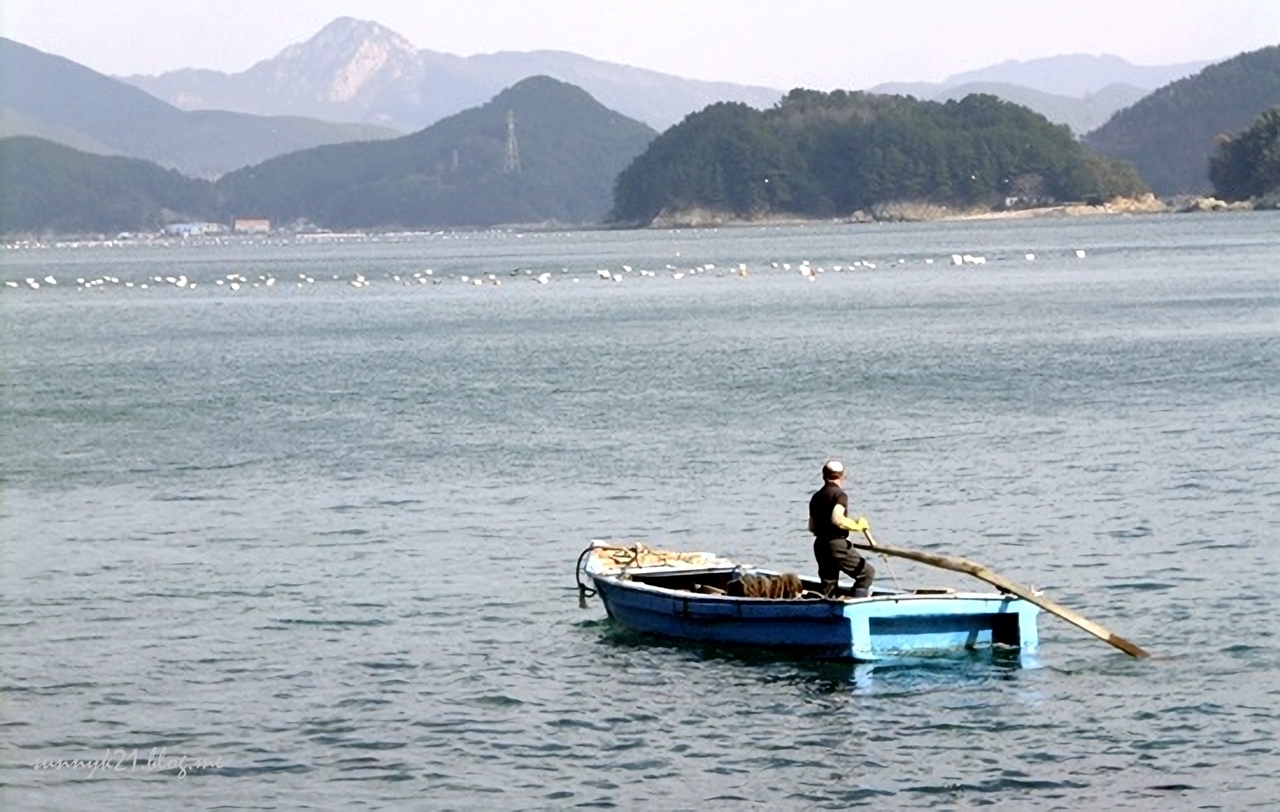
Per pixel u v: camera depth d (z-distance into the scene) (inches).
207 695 1878.7
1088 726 1710.1
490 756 1673.2
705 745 1689.2
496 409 4256.9
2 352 6584.6
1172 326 6087.6
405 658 2007.9
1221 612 2102.6
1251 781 1560.0
